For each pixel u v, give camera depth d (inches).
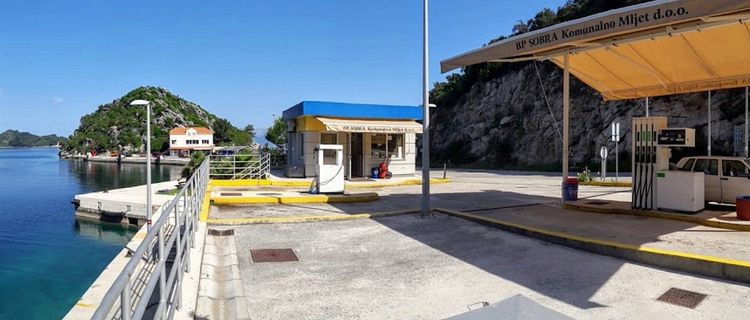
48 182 2512.3
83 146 6338.6
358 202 585.9
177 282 200.4
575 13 1834.4
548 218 437.1
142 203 1077.8
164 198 1176.8
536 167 1686.8
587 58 509.0
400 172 951.0
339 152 639.8
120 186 2241.6
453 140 2171.5
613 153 1482.5
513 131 1881.2
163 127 6909.5
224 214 481.4
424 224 424.8
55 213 1323.8
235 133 5442.9
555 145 1686.8
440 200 597.0
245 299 228.1
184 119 7470.5
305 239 365.4
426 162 462.9
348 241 358.6
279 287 250.7
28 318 488.4
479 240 359.6
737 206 396.8
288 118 996.6
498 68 2089.1
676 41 434.0
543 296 234.2
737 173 457.7
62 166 4362.7
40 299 552.7
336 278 266.2
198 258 286.4
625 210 457.4
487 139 1991.9
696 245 313.1
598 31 329.4
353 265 292.8
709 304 220.5
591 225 396.5
